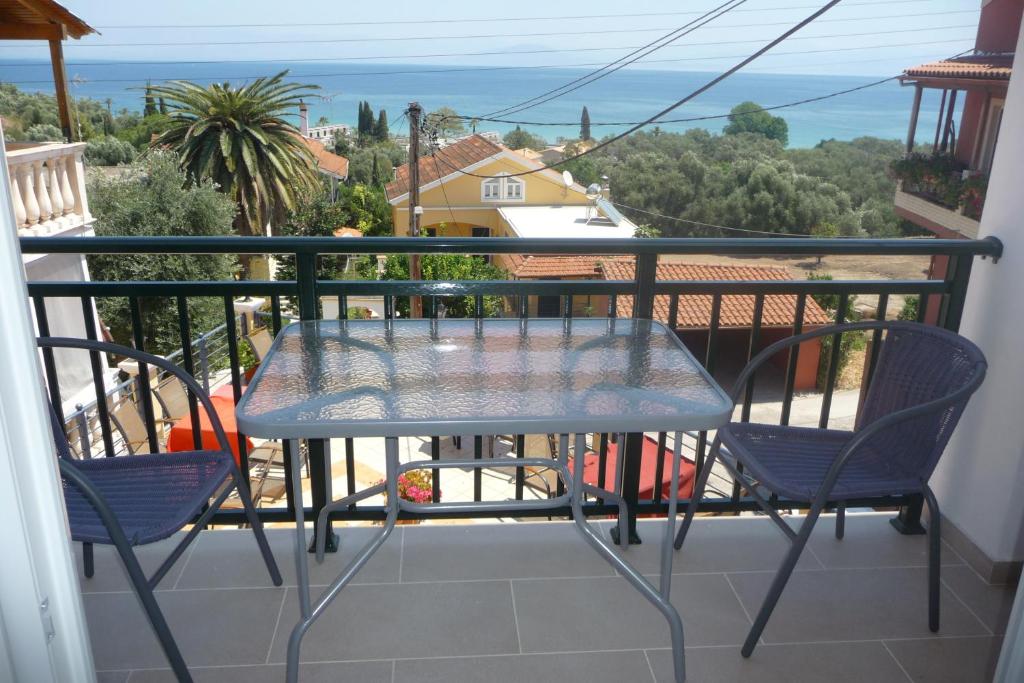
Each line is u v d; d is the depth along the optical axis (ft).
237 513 7.50
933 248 6.90
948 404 5.57
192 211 49.42
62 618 2.79
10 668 2.72
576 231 61.41
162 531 5.20
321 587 6.84
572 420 4.82
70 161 26.11
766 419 39.42
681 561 7.34
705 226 103.30
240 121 61.05
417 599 6.71
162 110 61.77
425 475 21.88
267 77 62.23
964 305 7.51
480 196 69.97
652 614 6.59
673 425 4.90
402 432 4.74
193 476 6.01
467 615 6.52
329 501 7.04
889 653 6.19
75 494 5.68
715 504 7.94
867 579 7.13
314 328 6.69
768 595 5.91
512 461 6.86
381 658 6.02
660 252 6.91
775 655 6.13
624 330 6.73
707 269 45.62
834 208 100.17
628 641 6.25
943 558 7.47
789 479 6.16
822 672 5.96
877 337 7.59
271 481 18.89
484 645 6.17
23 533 2.58
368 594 6.76
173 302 40.96
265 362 5.87
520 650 6.13
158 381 19.16
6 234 2.40
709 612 6.63
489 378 5.57
